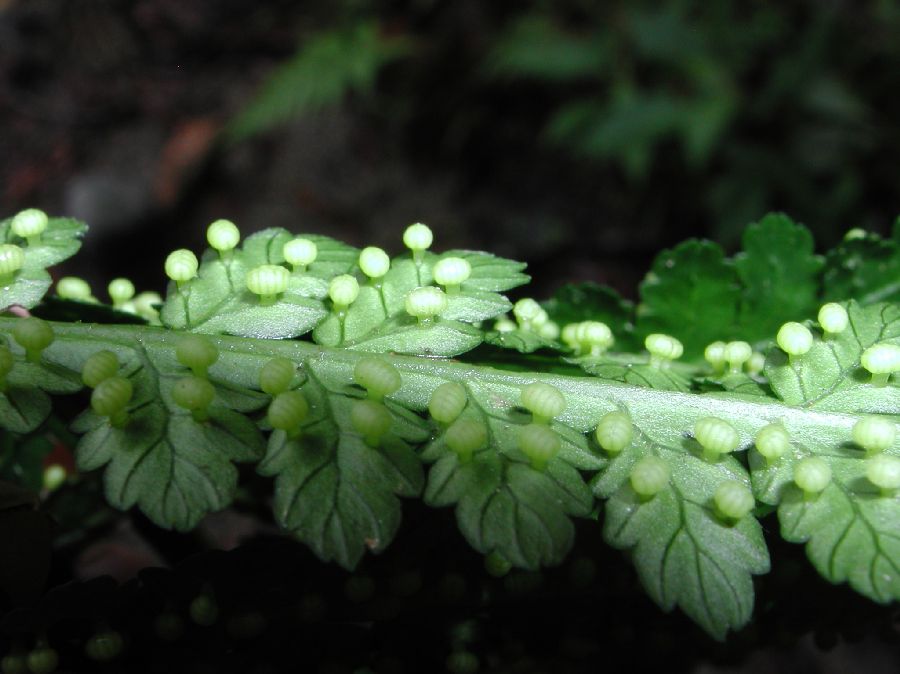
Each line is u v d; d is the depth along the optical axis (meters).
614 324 0.08
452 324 0.06
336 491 0.05
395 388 0.06
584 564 0.06
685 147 0.20
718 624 0.05
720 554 0.05
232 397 0.06
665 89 0.20
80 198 0.20
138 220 0.20
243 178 0.21
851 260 0.07
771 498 0.06
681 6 0.20
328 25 0.21
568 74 0.20
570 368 0.06
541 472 0.05
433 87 0.21
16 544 0.06
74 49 0.20
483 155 0.21
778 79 0.19
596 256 0.21
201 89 0.21
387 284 0.06
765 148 0.20
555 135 0.20
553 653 0.06
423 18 0.21
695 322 0.08
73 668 0.06
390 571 0.06
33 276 0.06
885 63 0.20
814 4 0.20
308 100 0.20
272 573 0.06
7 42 0.20
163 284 0.21
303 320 0.06
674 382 0.06
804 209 0.19
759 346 0.07
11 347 0.06
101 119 0.21
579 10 0.21
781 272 0.07
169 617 0.06
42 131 0.20
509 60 0.20
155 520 0.05
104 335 0.06
